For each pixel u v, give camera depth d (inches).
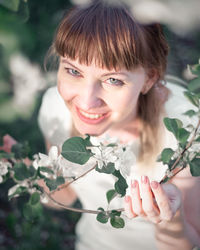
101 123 46.6
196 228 51.9
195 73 37.7
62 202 72.1
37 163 37.5
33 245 94.3
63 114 65.3
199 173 34.9
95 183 62.5
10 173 42.1
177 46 116.3
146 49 42.8
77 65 41.8
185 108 55.4
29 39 27.3
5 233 108.8
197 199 50.7
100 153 33.8
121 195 33.9
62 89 46.1
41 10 101.5
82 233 73.9
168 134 55.9
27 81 52.3
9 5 27.8
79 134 64.1
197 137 36.0
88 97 43.3
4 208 117.3
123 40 40.1
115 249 66.2
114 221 37.1
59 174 37.9
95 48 39.9
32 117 95.2
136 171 58.0
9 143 55.9
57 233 102.1
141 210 35.4
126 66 41.2
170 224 47.6
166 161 34.9
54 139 68.0
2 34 26.3
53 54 57.9
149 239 64.2
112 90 43.1
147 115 55.1
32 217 38.2
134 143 56.4
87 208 69.2
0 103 48.4
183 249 50.3
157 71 47.3
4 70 49.2
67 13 42.7
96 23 40.1
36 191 38.2
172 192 37.7
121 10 40.5
